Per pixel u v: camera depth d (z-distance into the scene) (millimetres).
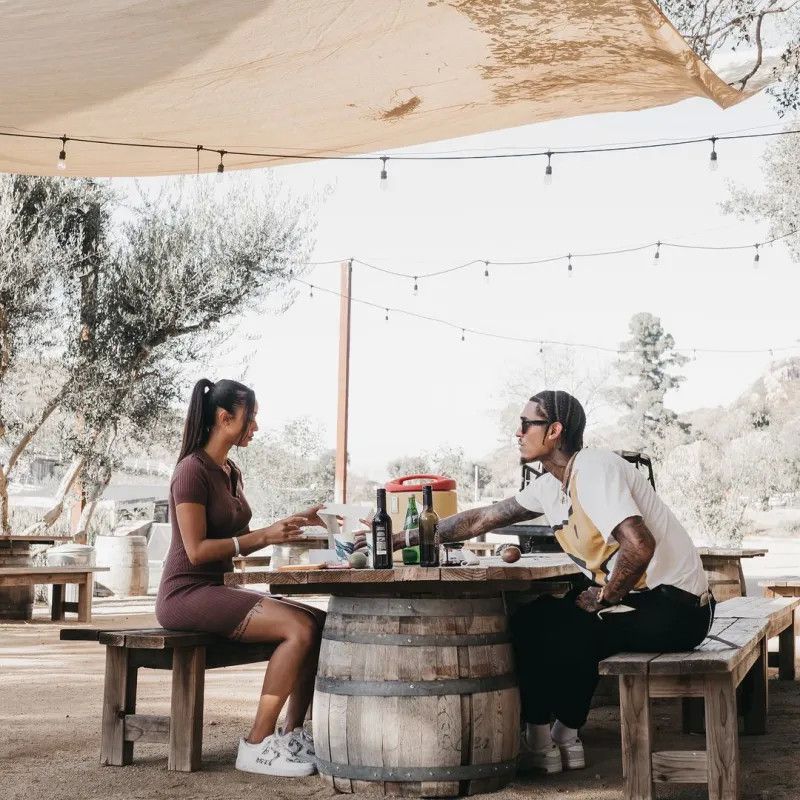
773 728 4113
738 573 6305
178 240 11641
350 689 2930
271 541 3398
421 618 2918
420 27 4176
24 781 3152
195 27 4152
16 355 11227
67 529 13328
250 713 4441
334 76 4711
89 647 7047
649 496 2979
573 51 4391
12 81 4676
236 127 5395
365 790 2924
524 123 5508
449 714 2873
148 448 12344
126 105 5035
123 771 3299
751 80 4918
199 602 3320
